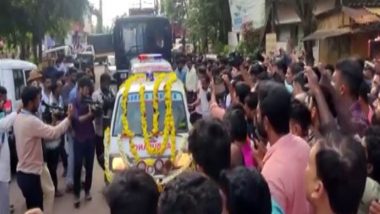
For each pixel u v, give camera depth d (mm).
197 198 2432
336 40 19281
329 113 4371
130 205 2588
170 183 2539
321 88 4617
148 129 8602
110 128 8844
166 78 9414
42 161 7312
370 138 3668
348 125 4520
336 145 2701
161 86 9148
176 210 2414
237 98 6766
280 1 23688
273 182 3619
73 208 9398
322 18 20250
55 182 10047
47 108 10539
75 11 27219
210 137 3512
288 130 3910
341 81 4812
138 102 9055
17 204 9594
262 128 4164
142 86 9141
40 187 7289
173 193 2459
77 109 9422
